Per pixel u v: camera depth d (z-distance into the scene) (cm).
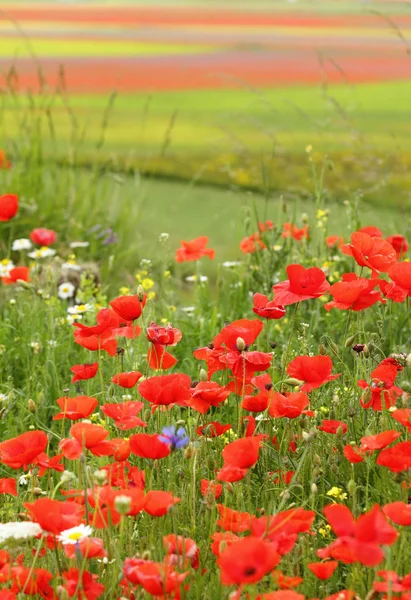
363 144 724
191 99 2094
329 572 224
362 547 201
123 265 704
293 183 974
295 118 1725
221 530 265
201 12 5275
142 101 2050
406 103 1880
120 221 783
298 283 311
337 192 871
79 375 319
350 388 341
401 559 249
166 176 1158
